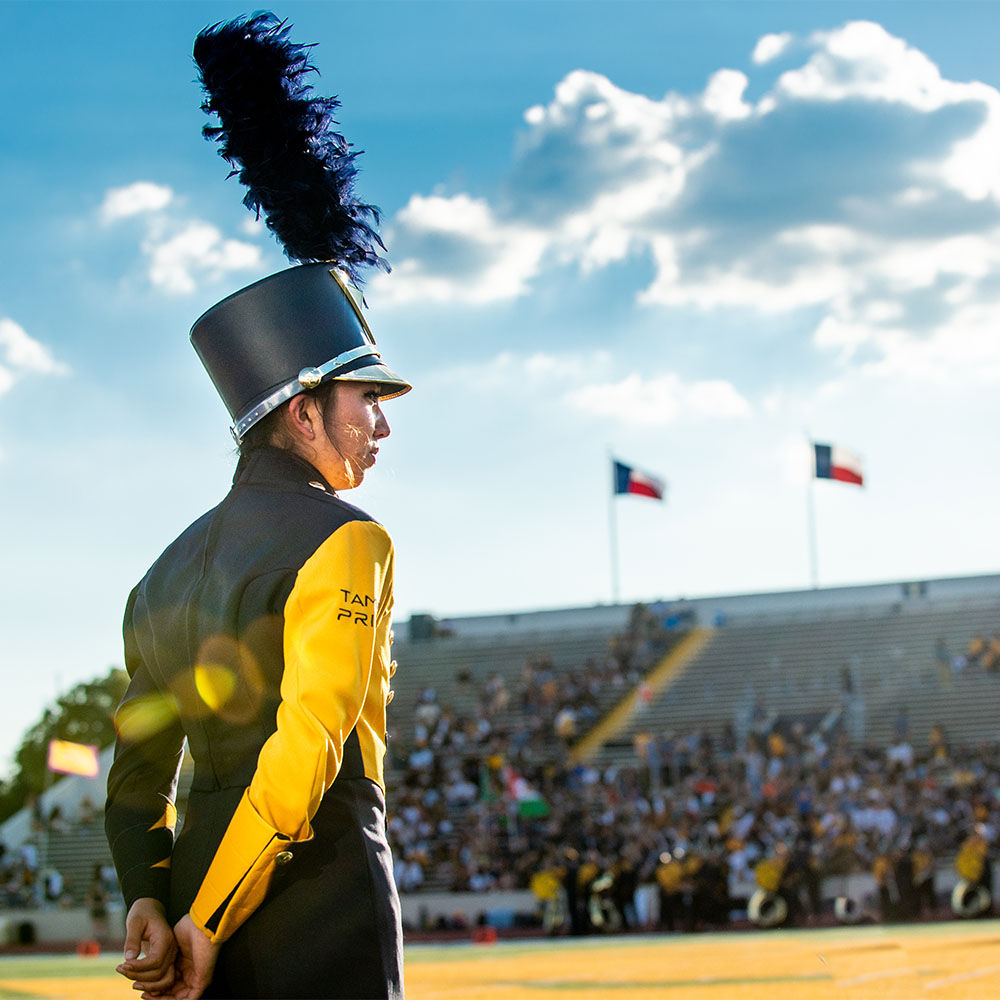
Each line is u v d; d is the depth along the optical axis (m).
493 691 45.97
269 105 2.75
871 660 44.94
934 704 42.16
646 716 44.19
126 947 2.35
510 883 32.44
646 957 13.24
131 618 2.59
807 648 46.03
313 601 2.29
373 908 2.33
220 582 2.37
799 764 37.00
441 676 49.56
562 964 12.55
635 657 47.12
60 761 31.94
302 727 2.19
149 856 2.48
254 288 2.54
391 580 2.40
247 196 2.81
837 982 7.68
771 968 9.59
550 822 35.38
